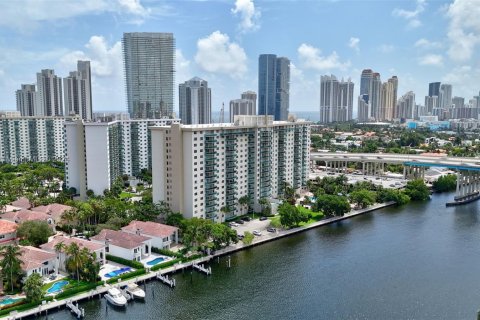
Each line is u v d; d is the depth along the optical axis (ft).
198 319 451.53
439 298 493.77
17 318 436.76
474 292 508.53
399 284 530.68
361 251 645.92
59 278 526.98
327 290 515.09
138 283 528.63
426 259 613.93
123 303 472.44
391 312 463.01
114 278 520.83
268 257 620.49
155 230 639.35
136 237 606.14
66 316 454.40
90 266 509.35
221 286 526.16
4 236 606.96
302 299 492.95
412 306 475.31
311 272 566.77
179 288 520.83
